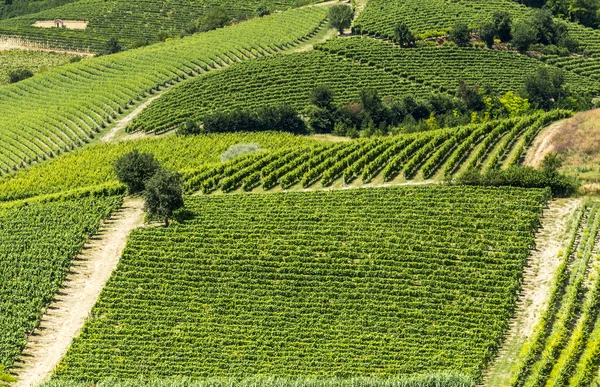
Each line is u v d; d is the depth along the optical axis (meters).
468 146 116.88
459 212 98.06
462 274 87.75
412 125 140.50
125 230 103.50
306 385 72.25
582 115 119.94
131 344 82.31
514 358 76.94
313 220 99.94
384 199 103.12
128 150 138.12
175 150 136.75
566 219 95.94
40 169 134.50
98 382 76.44
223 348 81.00
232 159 123.06
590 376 70.88
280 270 90.81
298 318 84.50
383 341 80.25
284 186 112.12
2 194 123.31
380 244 93.50
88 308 89.69
